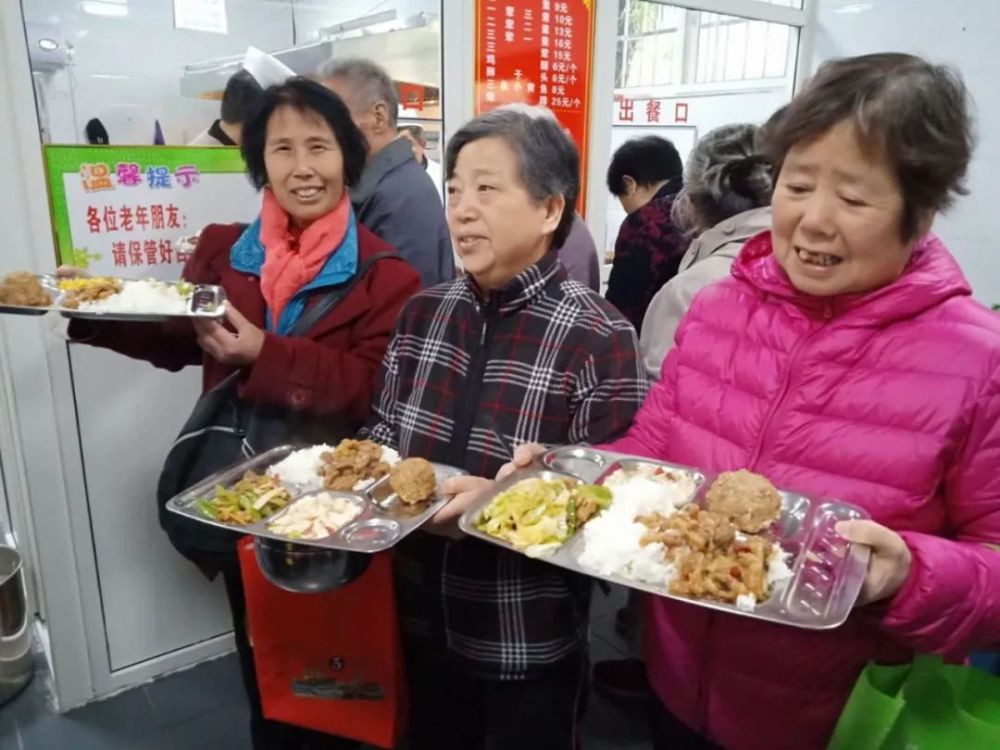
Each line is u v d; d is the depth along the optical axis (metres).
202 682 2.10
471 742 1.44
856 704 0.89
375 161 1.88
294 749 1.61
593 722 1.91
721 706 1.03
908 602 0.80
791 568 0.88
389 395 1.35
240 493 1.17
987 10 2.51
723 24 3.19
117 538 1.96
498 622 1.19
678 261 2.50
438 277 1.93
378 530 1.06
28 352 1.72
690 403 1.09
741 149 1.61
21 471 1.85
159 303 1.36
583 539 0.99
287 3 1.91
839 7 2.89
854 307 0.92
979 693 0.98
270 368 1.32
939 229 2.76
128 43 1.71
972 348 0.85
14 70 1.57
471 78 2.08
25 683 2.06
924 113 0.78
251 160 1.48
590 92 2.33
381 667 1.35
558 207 1.21
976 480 0.85
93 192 1.72
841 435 0.92
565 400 1.17
